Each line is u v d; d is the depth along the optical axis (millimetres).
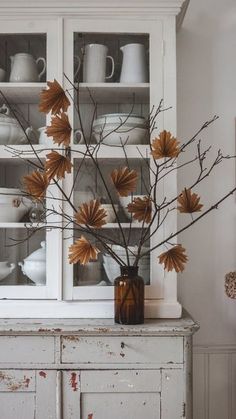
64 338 1396
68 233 1538
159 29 1561
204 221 1836
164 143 1419
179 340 1398
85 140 1560
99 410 1391
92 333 1384
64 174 1485
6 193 1574
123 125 1572
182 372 1392
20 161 1578
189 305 1839
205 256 1837
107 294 1540
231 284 1562
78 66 1577
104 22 1562
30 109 1595
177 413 1386
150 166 1553
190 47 1852
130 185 1460
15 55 1599
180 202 1466
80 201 1552
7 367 1393
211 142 1839
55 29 1564
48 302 1534
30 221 1562
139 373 1392
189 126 1846
